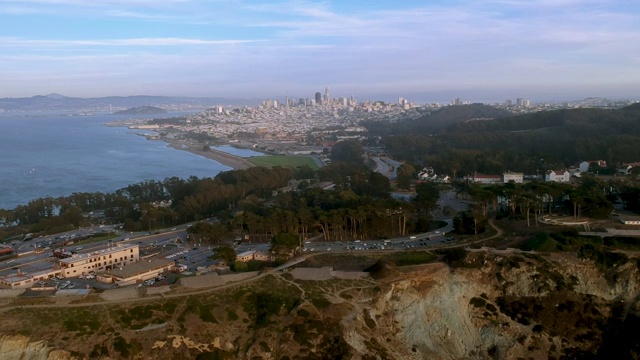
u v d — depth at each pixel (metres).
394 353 115.19
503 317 124.75
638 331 119.81
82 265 156.12
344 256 151.00
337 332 113.81
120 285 137.88
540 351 116.88
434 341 121.12
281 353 110.44
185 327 114.75
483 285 132.00
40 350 106.44
